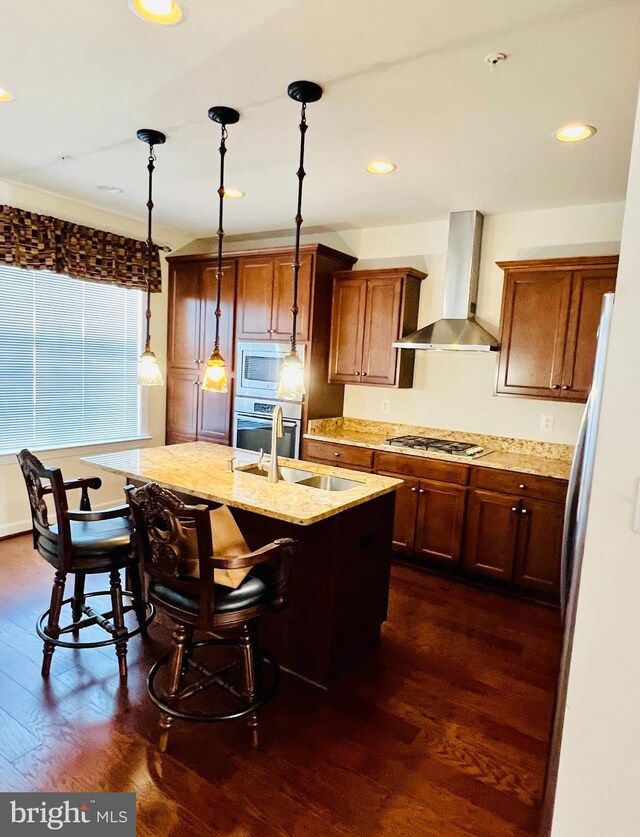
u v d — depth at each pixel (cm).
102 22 177
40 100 235
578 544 122
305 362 415
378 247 441
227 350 466
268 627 253
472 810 175
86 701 220
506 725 217
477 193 338
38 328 405
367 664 259
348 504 221
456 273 385
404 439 409
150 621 262
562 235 361
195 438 495
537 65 191
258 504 214
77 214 412
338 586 235
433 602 329
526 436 381
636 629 104
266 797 176
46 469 220
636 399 101
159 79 214
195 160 303
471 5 160
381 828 166
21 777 178
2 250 362
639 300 100
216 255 460
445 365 411
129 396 485
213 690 231
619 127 236
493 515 342
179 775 183
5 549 377
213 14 170
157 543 189
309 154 285
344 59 193
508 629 297
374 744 203
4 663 244
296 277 234
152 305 491
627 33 170
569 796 113
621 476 103
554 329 337
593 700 109
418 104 224
